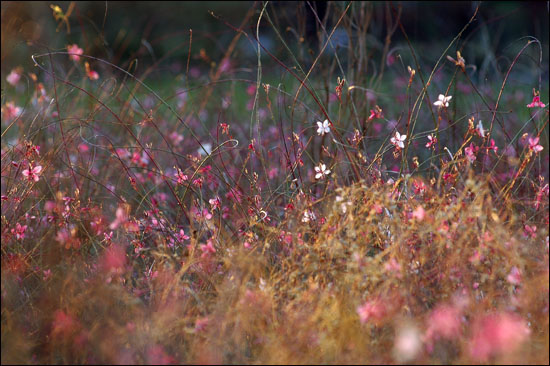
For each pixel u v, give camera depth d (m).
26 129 4.88
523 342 2.66
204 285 3.28
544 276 2.79
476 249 2.89
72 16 11.27
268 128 6.57
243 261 3.03
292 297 3.01
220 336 2.80
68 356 2.87
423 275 2.91
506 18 13.00
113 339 2.86
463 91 7.05
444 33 12.78
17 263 3.23
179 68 10.27
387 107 6.67
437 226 2.91
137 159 4.61
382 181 3.70
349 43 5.49
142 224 3.72
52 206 3.65
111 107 5.89
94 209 3.74
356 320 2.79
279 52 5.84
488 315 2.80
